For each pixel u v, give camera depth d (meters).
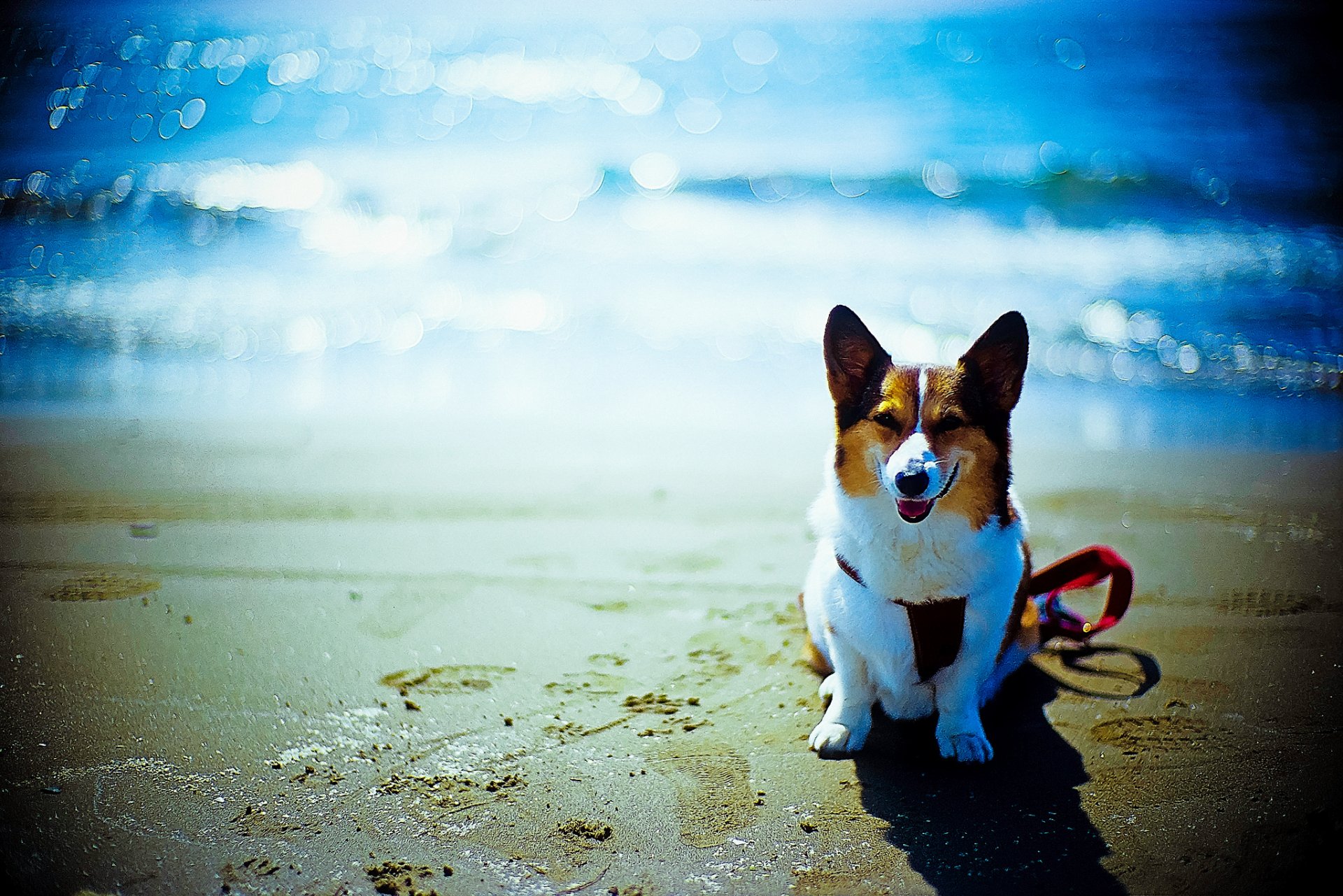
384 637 3.69
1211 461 5.79
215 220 10.56
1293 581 4.14
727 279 9.27
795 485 5.48
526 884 2.37
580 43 20.05
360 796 2.71
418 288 9.05
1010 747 2.98
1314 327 7.96
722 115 15.34
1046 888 2.36
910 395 2.68
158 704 3.19
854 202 11.33
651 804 2.69
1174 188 11.43
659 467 5.77
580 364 7.68
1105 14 21.38
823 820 2.62
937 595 2.74
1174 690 3.30
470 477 5.57
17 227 10.20
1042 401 6.97
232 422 6.50
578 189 11.71
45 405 6.65
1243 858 2.46
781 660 3.55
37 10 20.61
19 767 2.83
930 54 18.97
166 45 18.34
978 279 9.14
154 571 4.26
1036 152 12.81
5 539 4.59
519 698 3.27
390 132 14.20
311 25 20.73
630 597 4.07
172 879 2.38
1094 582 3.54
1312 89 15.61
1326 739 2.98
